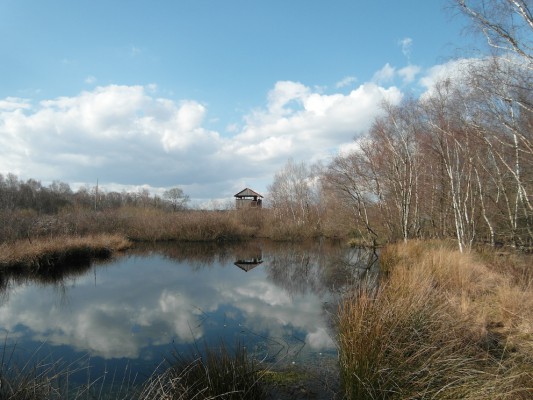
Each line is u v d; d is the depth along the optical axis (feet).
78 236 72.28
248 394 14.48
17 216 70.03
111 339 25.21
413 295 20.13
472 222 52.06
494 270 31.96
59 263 58.70
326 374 17.69
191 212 116.26
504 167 51.11
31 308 34.65
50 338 25.70
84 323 29.37
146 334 26.14
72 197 179.11
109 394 16.20
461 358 13.61
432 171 68.13
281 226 110.52
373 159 83.10
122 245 80.48
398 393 12.65
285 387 16.33
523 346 15.57
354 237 100.83
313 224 116.78
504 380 11.82
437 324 16.92
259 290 41.78
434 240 57.82
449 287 27.40
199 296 38.96
